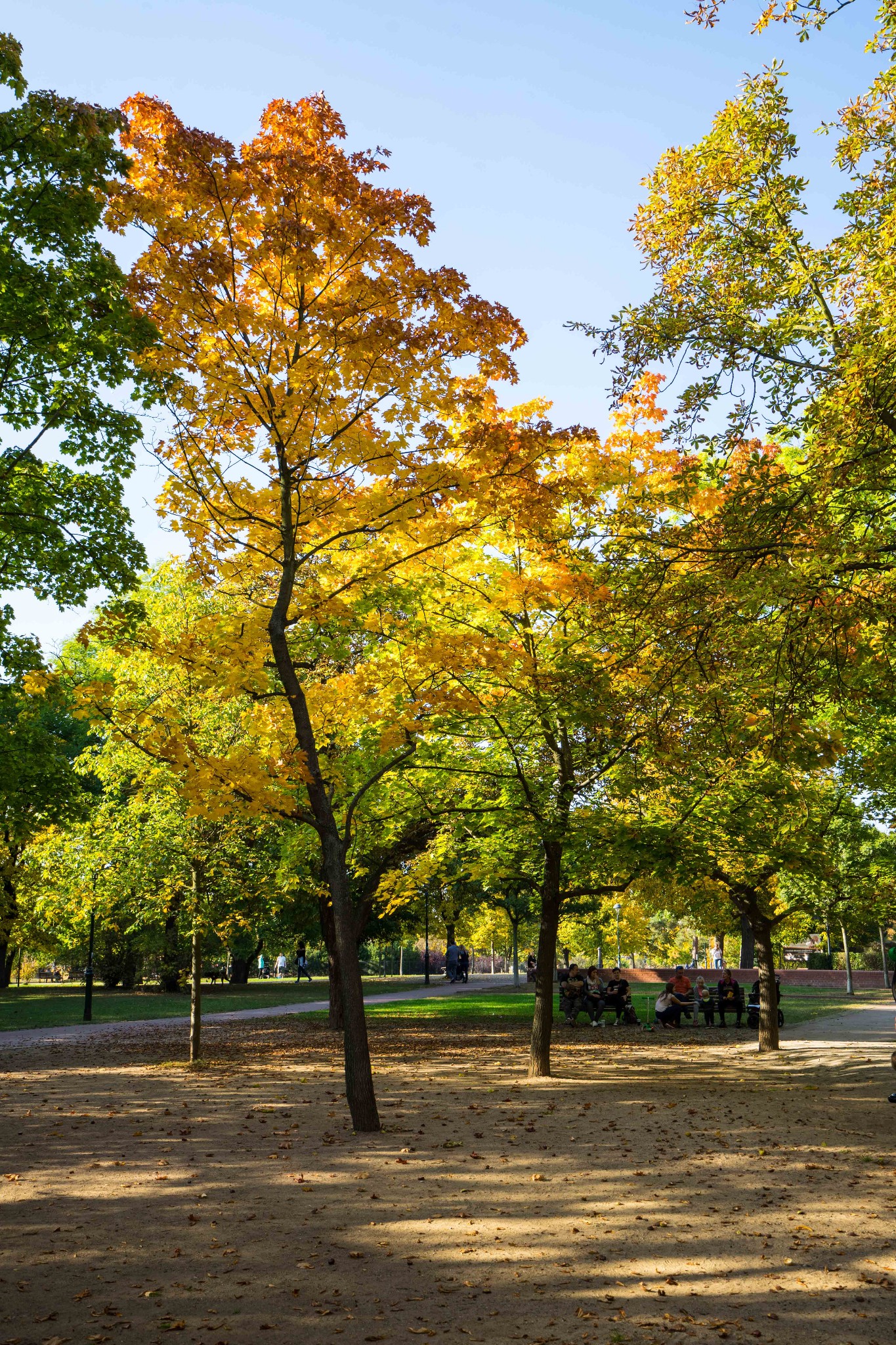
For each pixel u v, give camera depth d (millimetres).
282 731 12844
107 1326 5234
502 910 50844
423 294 10906
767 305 11102
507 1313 5406
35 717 16875
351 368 10727
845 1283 5805
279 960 62750
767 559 8984
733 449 9992
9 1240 6777
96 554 15570
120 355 13711
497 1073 16031
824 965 51438
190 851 16688
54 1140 10328
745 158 11172
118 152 13102
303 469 11203
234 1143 10133
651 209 11742
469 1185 8273
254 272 10930
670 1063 17484
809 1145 9867
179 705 15992
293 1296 5680
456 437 11445
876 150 11008
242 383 10672
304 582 13469
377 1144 10039
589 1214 7340
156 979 49250
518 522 11672
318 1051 19125
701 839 14516
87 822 17391
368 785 12922
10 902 19500
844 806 18562
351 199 10570
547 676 12117
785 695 9977
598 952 54375
